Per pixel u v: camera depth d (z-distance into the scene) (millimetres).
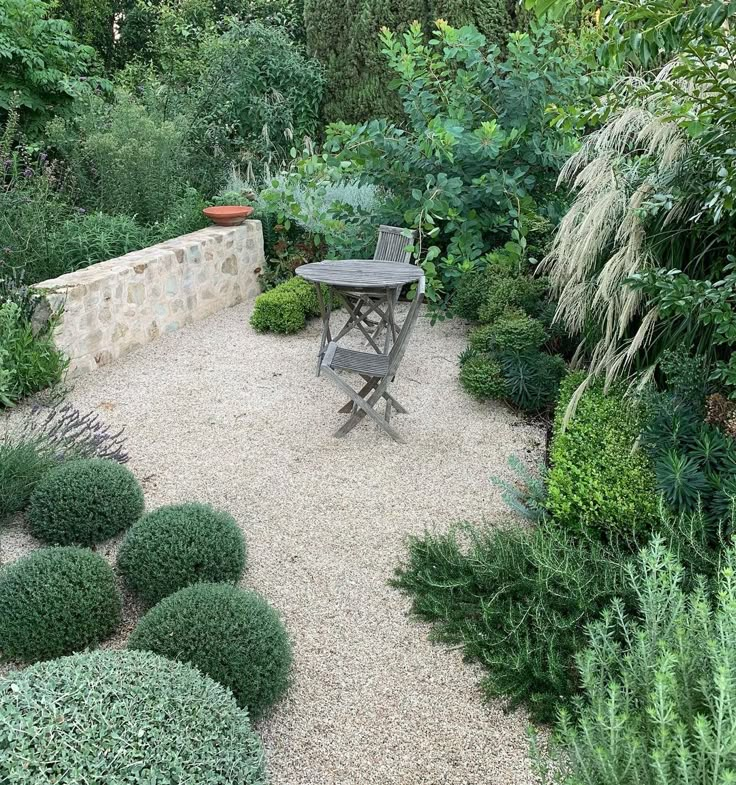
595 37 3100
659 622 1950
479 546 2930
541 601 2604
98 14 10719
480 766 2176
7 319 4668
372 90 8648
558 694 2355
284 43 8953
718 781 1334
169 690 1798
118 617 2748
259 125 8594
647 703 1658
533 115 5941
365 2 8320
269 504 3654
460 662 2598
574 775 1593
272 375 5273
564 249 4340
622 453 3422
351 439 4344
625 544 3088
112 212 6805
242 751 1783
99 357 5340
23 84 7648
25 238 5609
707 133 3129
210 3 10891
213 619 2350
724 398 3301
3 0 7359
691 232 3676
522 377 4578
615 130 4008
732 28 2609
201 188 7820
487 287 5691
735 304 3361
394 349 4215
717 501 2881
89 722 1671
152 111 7680
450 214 5816
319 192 6609
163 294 5949
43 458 3602
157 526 2916
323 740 2270
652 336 3875
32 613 2525
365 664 2592
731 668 1553
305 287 6281
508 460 3770
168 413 4648
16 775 1550
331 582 3047
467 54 6031
